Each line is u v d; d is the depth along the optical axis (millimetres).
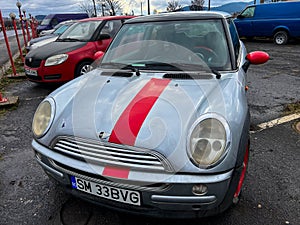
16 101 4770
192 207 1602
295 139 3148
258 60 2793
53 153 1854
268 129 3436
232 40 2709
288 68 7105
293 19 11188
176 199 1566
